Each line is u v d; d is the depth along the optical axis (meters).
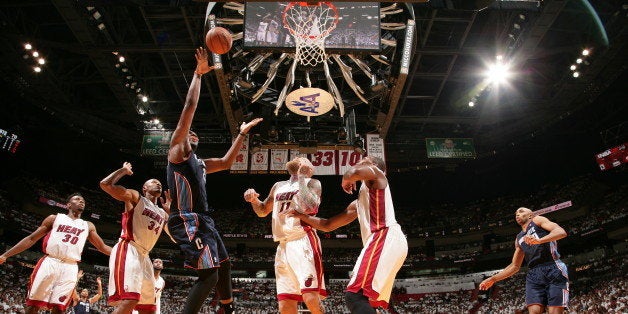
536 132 32.59
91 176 38.41
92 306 24.06
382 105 19.66
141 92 27.50
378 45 14.03
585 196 33.19
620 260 27.69
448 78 27.39
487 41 24.41
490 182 40.78
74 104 28.97
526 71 27.02
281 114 19.91
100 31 22.09
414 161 34.41
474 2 17.17
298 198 4.72
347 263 35.44
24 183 32.94
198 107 31.27
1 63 26.09
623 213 29.66
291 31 13.98
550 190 37.22
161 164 31.45
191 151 4.36
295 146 20.11
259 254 37.84
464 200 42.00
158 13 20.81
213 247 4.19
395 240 3.90
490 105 30.19
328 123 27.73
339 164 23.89
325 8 14.13
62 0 19.28
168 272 36.00
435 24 23.33
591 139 33.56
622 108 30.05
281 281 4.68
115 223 35.12
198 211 4.29
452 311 30.73
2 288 22.86
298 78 18.75
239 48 16.92
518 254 6.01
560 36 24.70
